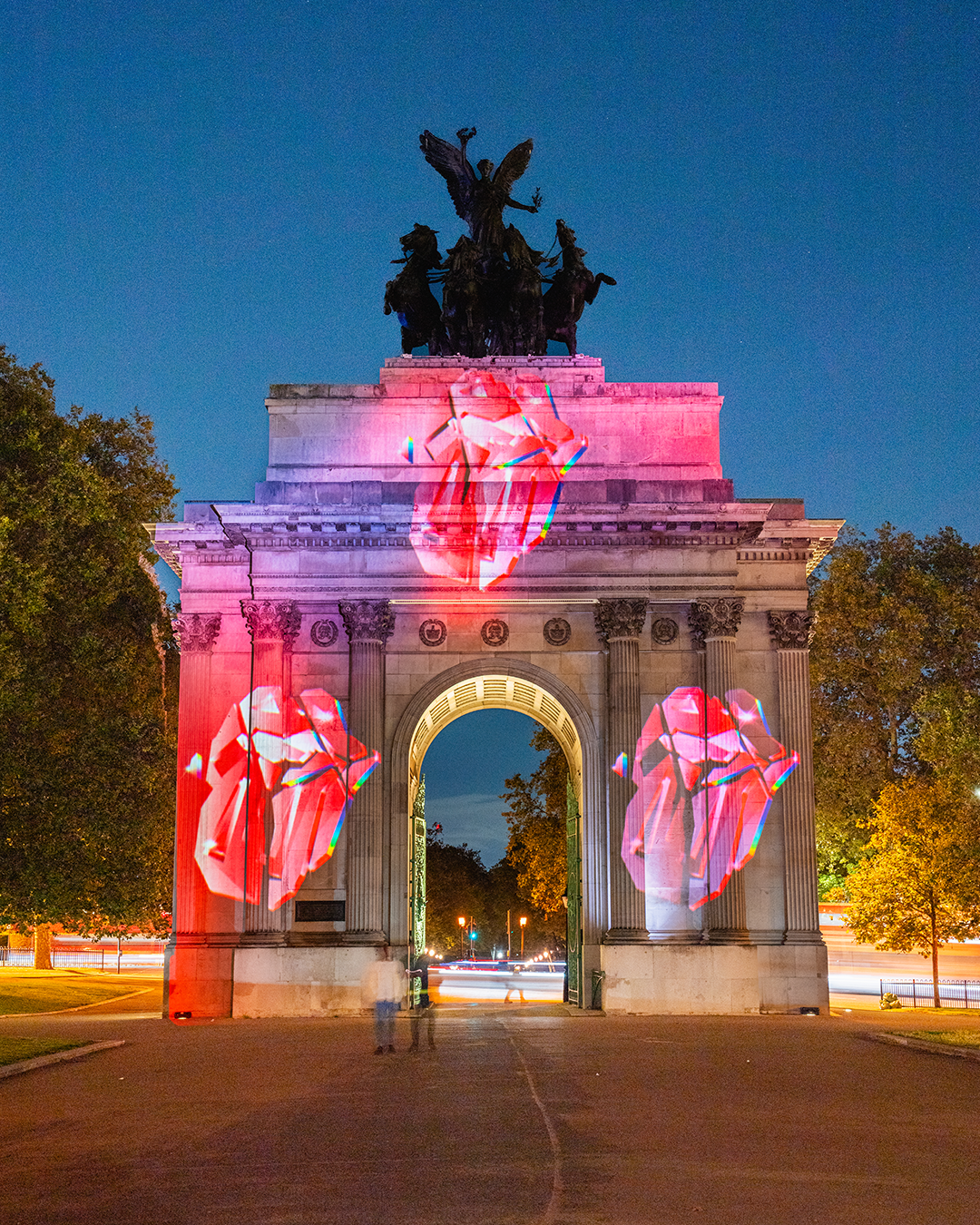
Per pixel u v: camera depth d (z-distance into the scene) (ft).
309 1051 208.03
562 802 465.06
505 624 308.81
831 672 466.70
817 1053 198.59
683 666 306.35
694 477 316.40
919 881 374.84
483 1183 103.04
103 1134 129.39
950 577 480.23
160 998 404.36
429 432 318.86
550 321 338.54
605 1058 191.31
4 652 261.85
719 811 297.74
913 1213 92.27
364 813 298.15
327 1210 94.73
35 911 290.15
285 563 309.22
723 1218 91.04
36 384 322.96
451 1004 358.02
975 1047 194.80
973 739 326.44
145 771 305.73
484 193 342.03
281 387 322.14
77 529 308.19
